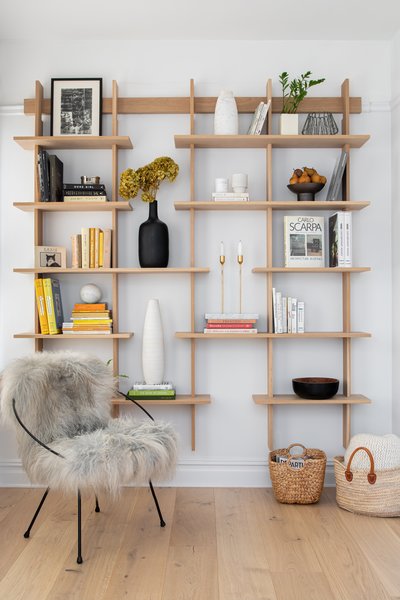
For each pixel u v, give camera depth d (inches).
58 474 105.3
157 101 155.9
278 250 157.6
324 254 154.9
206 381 157.8
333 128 155.0
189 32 153.2
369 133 157.8
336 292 157.6
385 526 127.2
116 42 157.5
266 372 157.6
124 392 157.2
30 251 157.8
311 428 157.9
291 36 155.7
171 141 157.8
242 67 157.8
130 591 98.0
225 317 148.5
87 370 126.8
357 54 157.8
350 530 124.6
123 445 110.2
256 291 157.6
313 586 99.7
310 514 134.7
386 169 157.8
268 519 131.3
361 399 150.2
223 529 125.0
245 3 138.2
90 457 105.9
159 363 150.9
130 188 145.9
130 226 157.0
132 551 113.6
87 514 134.0
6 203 157.8
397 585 100.0
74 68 157.4
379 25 149.7
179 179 157.5
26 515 133.3
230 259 157.6
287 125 150.6
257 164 157.6
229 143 152.4
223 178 151.3
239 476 156.6
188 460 157.1
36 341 152.0
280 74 157.9
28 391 115.3
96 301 152.9
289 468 140.6
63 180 157.6
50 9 140.3
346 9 141.3
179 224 157.4
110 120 157.5
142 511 136.2
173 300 157.5
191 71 157.8
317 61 157.8
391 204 157.5
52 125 154.0
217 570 105.6
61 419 120.9
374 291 158.1
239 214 157.5
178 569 105.9
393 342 157.0
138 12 142.2
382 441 136.3
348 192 152.5
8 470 156.0
